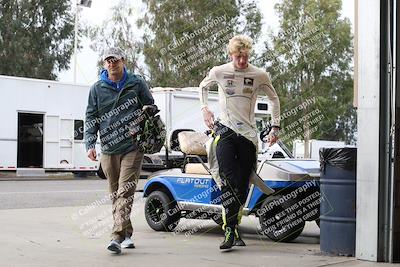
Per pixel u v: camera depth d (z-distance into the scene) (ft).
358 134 24.07
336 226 25.57
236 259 24.67
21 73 171.22
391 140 23.30
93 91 26.71
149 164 68.95
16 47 168.45
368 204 23.80
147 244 28.86
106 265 23.16
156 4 124.26
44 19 176.65
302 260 24.39
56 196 57.52
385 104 23.36
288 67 115.03
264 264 23.58
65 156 88.22
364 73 23.81
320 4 116.47
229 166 26.30
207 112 26.96
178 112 74.43
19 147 84.84
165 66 121.19
